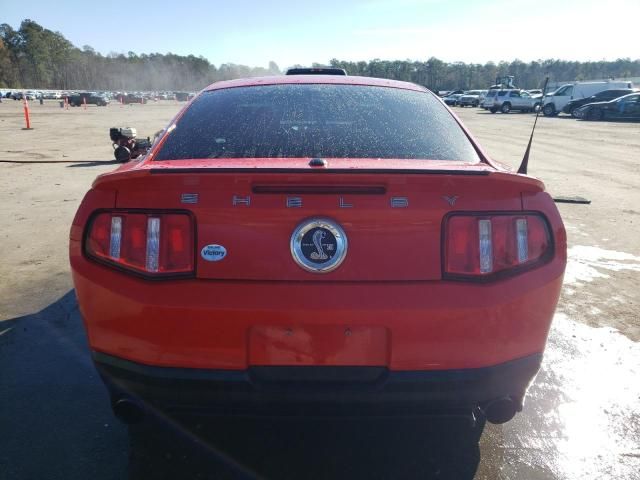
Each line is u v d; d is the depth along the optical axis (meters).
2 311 4.08
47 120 29.62
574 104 32.75
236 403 1.96
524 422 2.70
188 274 1.95
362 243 1.93
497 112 41.44
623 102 28.59
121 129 7.48
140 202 1.98
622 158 13.37
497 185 2.00
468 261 1.97
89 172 10.91
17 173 10.75
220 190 1.94
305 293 1.90
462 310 1.90
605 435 2.60
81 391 2.99
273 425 2.63
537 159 13.07
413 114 2.80
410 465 2.37
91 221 2.04
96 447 2.50
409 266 1.95
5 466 2.36
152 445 2.50
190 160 2.33
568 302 4.26
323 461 2.38
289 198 1.92
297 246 1.92
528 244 2.04
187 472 2.32
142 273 1.96
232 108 2.81
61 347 3.52
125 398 2.10
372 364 1.94
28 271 4.96
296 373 1.94
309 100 2.88
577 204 7.88
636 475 2.33
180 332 1.91
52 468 2.36
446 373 1.94
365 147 2.46
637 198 8.34
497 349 1.96
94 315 2.01
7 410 2.80
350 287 1.92
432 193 1.97
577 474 2.33
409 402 1.96
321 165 2.02
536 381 3.09
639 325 3.84
